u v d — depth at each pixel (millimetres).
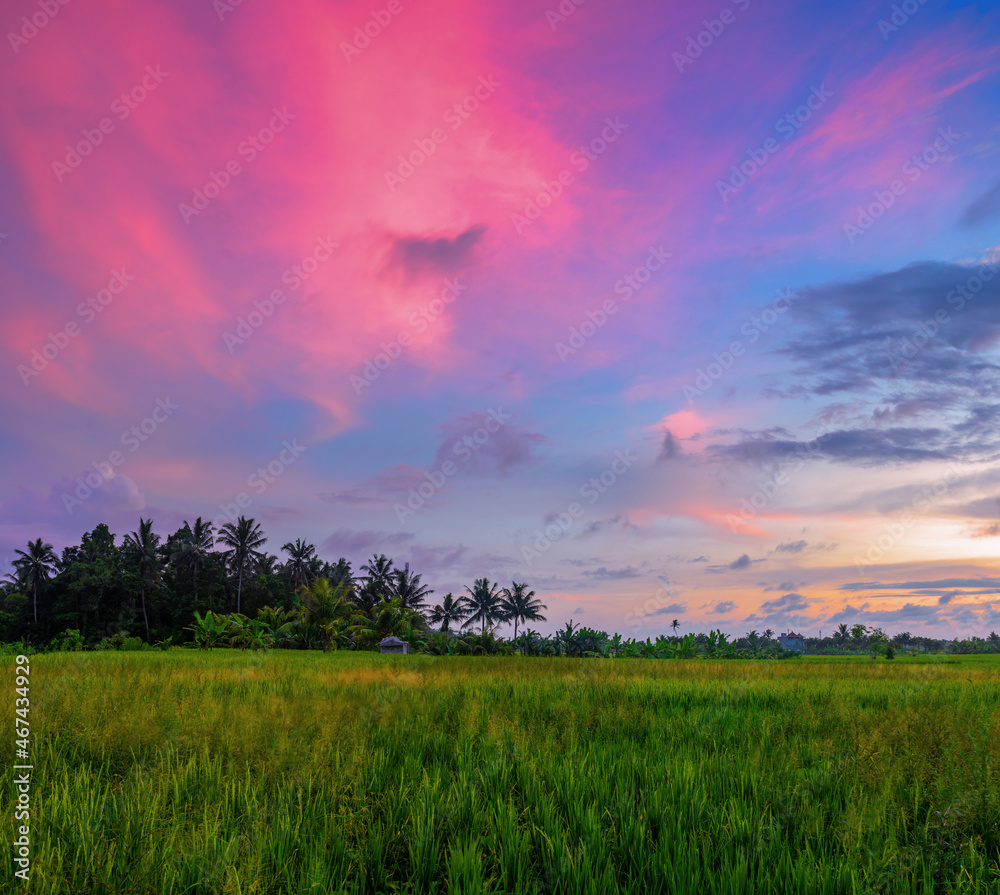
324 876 4855
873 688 17125
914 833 5801
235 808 6418
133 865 5023
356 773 7230
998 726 8461
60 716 10039
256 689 14578
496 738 8727
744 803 6395
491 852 5648
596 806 6434
